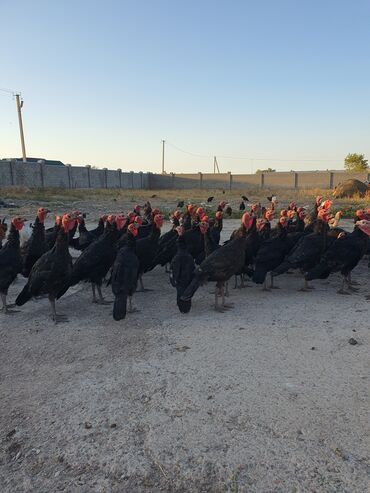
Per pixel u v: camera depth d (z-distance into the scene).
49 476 2.35
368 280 6.77
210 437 2.62
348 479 2.23
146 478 2.30
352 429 2.65
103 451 2.53
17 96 37.56
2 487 2.28
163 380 3.36
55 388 3.29
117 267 4.76
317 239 5.87
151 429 2.72
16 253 5.21
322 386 3.19
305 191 35.34
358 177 43.28
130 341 4.23
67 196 27.45
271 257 5.93
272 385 3.23
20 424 2.83
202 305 5.50
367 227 5.52
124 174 48.41
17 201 22.06
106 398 3.12
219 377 3.38
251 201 25.86
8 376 3.54
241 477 2.28
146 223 8.18
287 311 5.11
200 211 8.07
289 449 2.48
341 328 4.43
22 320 4.99
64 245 4.82
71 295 6.15
